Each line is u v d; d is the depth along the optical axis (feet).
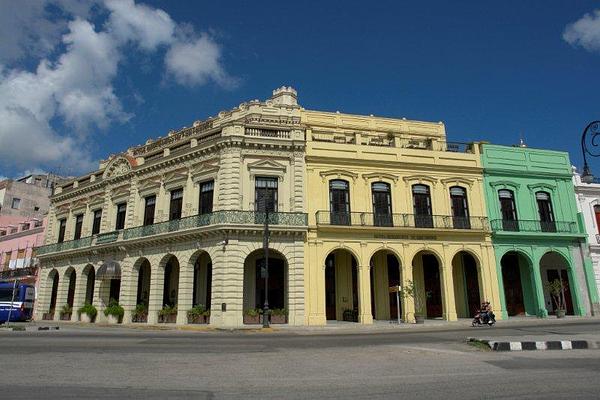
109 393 22.34
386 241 90.17
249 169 88.53
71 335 58.80
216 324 79.51
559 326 66.74
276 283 89.76
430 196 96.94
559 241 100.78
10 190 172.35
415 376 27.25
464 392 22.47
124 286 96.43
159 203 97.40
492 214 98.73
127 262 97.50
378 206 93.71
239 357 35.58
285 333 66.13
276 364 32.04
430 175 97.55
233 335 61.77
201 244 85.61
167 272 98.48
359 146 95.35
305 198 89.25
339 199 91.97
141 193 102.17
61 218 123.95
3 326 78.28
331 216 88.43
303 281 83.97
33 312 116.57
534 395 21.58
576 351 37.29
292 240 85.51
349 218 89.20
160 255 92.12
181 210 94.07
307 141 92.68
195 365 31.37
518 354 36.04
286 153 90.53
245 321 80.64
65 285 114.73
